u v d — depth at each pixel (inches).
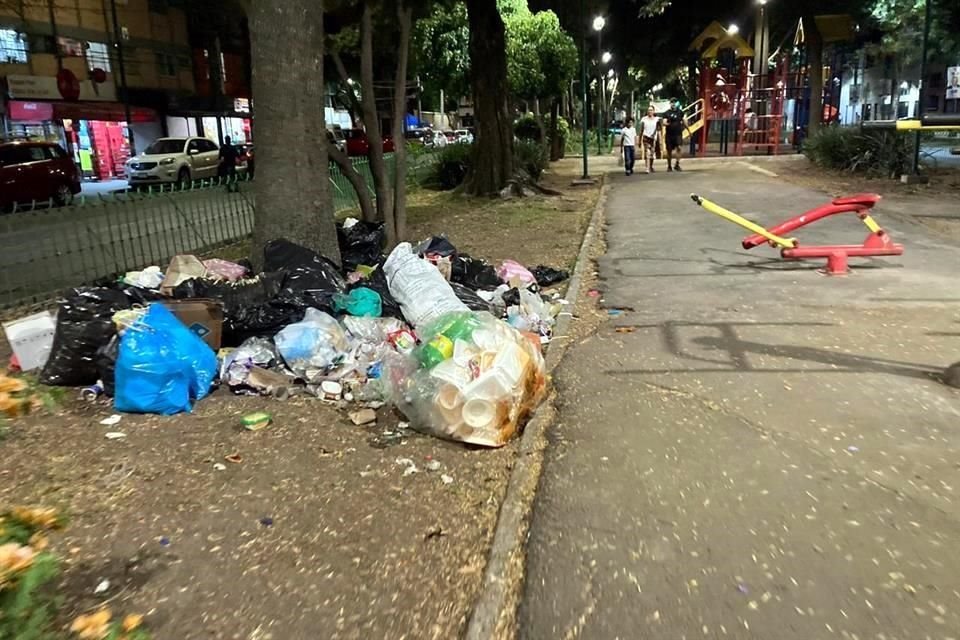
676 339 233.5
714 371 203.5
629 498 140.6
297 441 174.9
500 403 174.4
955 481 141.8
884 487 140.3
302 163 285.1
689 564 119.7
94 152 1337.4
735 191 619.8
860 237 388.8
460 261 296.4
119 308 214.1
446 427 175.2
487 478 159.6
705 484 144.1
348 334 226.4
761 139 1170.0
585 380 202.4
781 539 125.2
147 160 1029.8
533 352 193.5
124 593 118.4
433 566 127.8
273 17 274.1
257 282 242.5
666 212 521.3
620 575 118.1
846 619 105.4
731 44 1090.7
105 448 170.6
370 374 210.8
